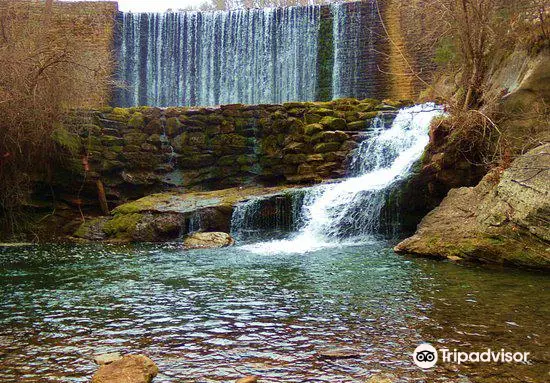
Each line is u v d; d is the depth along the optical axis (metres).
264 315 6.38
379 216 13.34
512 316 6.07
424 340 5.29
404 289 7.54
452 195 11.23
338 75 24.56
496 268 8.96
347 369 4.59
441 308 6.47
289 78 25.28
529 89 12.20
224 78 25.66
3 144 15.66
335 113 18.73
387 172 15.07
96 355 5.03
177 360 4.88
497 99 12.71
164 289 7.95
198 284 8.28
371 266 9.42
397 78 23.22
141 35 25.44
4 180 16.11
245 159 18.89
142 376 4.32
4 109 14.91
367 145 17.05
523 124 11.95
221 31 25.72
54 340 5.52
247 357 4.93
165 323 6.11
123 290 7.92
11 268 10.04
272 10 25.50
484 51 14.64
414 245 10.59
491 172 10.68
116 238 14.92
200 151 19.19
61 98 16.48
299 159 17.81
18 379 4.46
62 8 23.73
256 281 8.41
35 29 16.77
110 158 18.28
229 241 13.32
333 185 14.62
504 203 9.38
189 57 25.70
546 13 12.45
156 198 16.31
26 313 6.62
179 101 25.69
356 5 24.33
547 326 5.67
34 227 16.36
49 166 17.23
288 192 14.70
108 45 24.30
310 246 12.41
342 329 5.73
